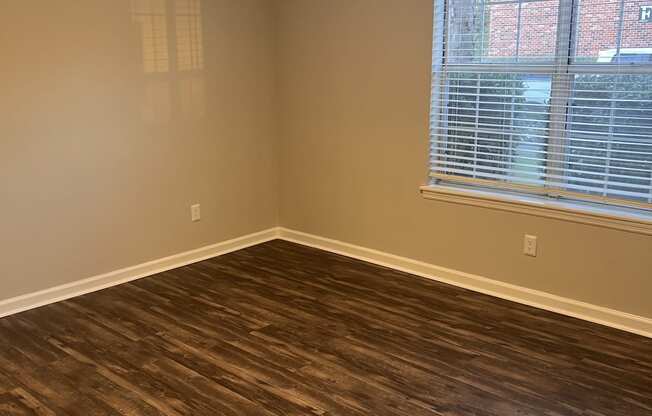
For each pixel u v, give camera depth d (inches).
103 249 154.1
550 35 133.3
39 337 127.6
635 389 107.6
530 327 131.6
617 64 125.7
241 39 175.2
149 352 121.0
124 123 153.0
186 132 166.6
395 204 165.2
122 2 147.8
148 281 158.9
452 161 155.3
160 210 164.4
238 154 180.5
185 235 171.3
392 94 159.6
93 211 150.7
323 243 185.0
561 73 133.0
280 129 188.7
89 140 147.3
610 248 130.3
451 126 152.6
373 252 172.9
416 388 107.7
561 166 137.6
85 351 121.4
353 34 164.4
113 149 152.0
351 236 177.3
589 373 112.9
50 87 138.8
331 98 173.3
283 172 191.0
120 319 136.1
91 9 142.6
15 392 106.9
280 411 100.9
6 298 138.7
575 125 133.8
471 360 117.5
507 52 140.4
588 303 135.3
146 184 160.2
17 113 134.7
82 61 143.1
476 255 151.5
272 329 131.0
